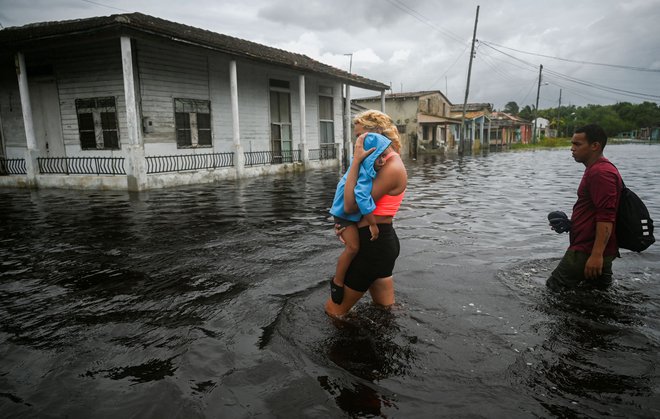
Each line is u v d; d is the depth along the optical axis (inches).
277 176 594.6
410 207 300.4
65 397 76.6
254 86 660.1
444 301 118.3
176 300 123.3
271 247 185.2
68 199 365.1
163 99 514.3
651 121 3880.4
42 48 452.8
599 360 86.4
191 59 547.8
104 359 90.0
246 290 130.0
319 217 262.5
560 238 198.2
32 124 475.5
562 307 113.9
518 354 89.0
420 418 69.2
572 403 72.4
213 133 585.6
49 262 167.6
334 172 670.5
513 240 194.5
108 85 488.7
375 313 110.7
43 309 118.6
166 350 93.2
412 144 1221.1
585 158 126.6
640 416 68.5
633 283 133.1
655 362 85.4
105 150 503.5
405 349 91.7
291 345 94.0
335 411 71.2
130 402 74.6
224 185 471.8
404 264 154.4
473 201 331.0
